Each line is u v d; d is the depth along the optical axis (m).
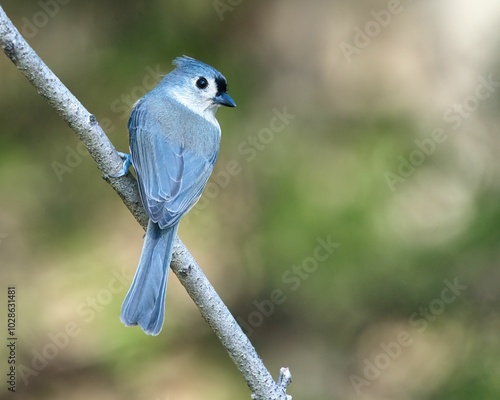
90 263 11.54
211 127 7.95
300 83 12.72
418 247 11.35
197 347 11.56
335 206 11.35
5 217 11.70
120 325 11.16
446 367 11.55
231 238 11.73
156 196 6.63
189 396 11.23
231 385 11.38
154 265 6.32
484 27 12.91
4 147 11.84
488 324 11.57
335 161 11.77
